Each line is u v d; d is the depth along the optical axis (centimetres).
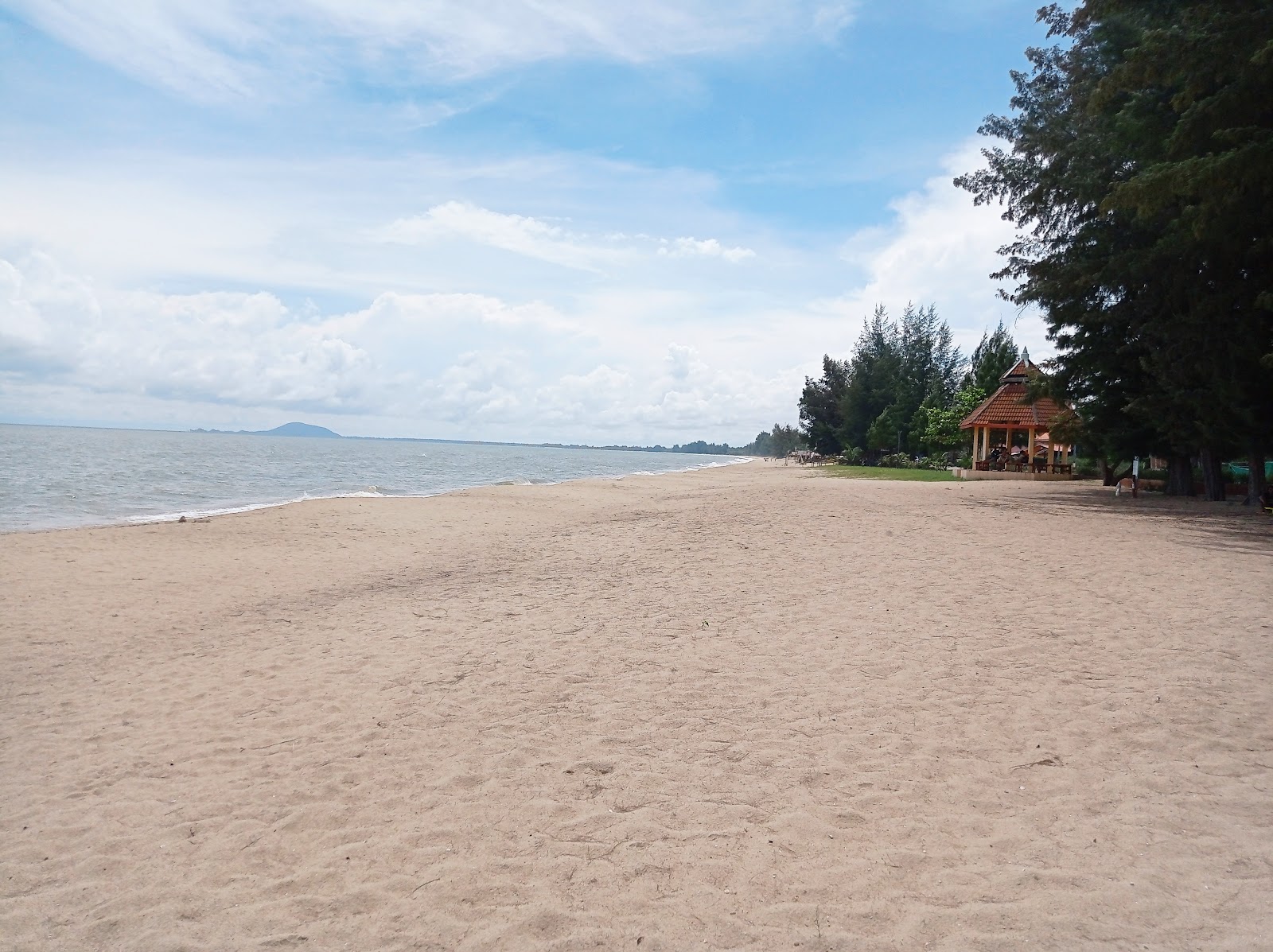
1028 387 2602
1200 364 1806
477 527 1911
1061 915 317
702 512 1958
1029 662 651
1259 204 1533
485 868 365
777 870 358
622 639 771
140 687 681
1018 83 2366
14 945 315
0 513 2278
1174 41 1519
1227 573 1002
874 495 2378
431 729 551
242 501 2845
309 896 347
